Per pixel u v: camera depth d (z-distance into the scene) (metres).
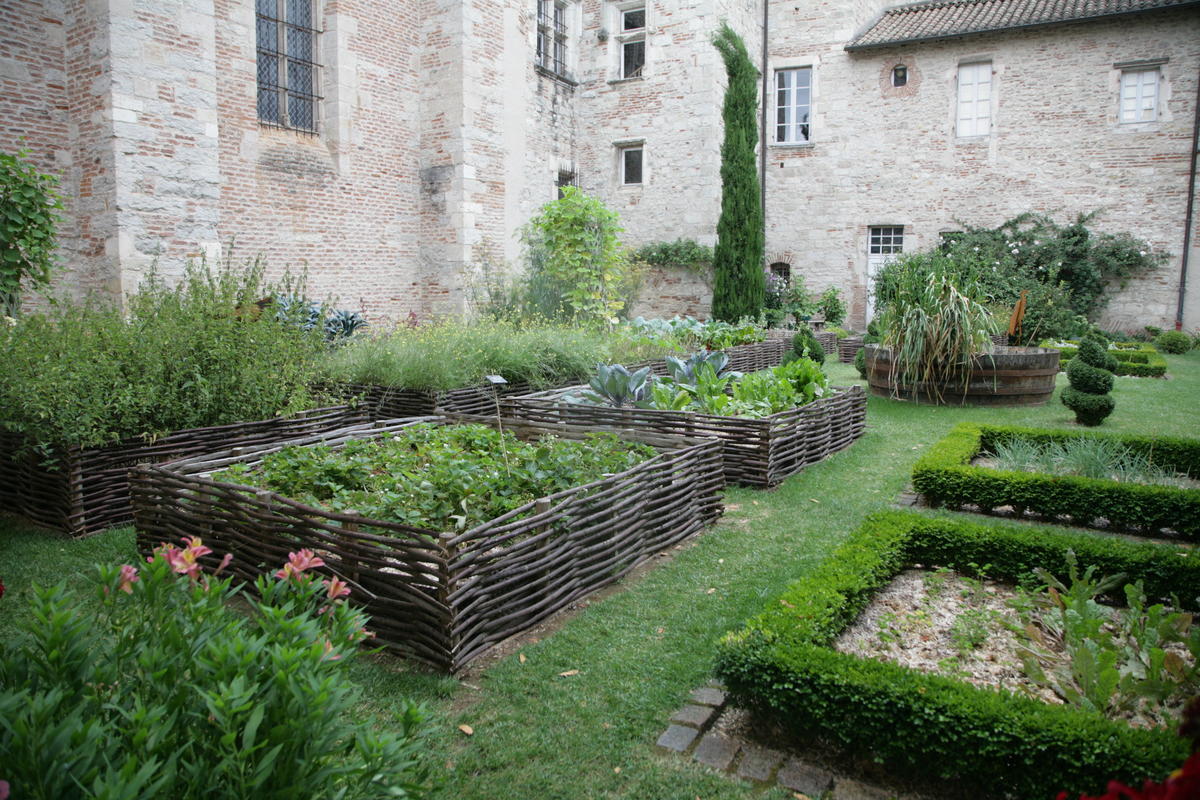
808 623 2.75
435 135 12.84
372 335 9.23
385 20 12.21
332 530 3.19
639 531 4.07
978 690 2.32
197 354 5.18
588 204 11.31
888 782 2.35
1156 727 2.20
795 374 6.98
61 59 8.47
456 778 2.31
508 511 3.62
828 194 17.92
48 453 4.42
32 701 1.40
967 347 8.78
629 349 9.72
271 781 1.46
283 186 10.85
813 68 17.78
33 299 8.14
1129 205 15.57
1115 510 4.74
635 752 2.47
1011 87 16.28
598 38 16.91
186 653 1.65
